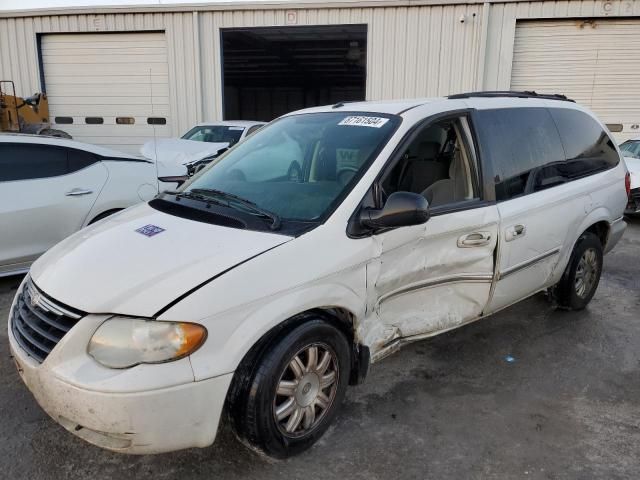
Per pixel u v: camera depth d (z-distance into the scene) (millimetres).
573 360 3785
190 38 14055
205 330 2211
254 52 21562
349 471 2594
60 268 2580
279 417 2516
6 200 4824
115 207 5496
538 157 3902
